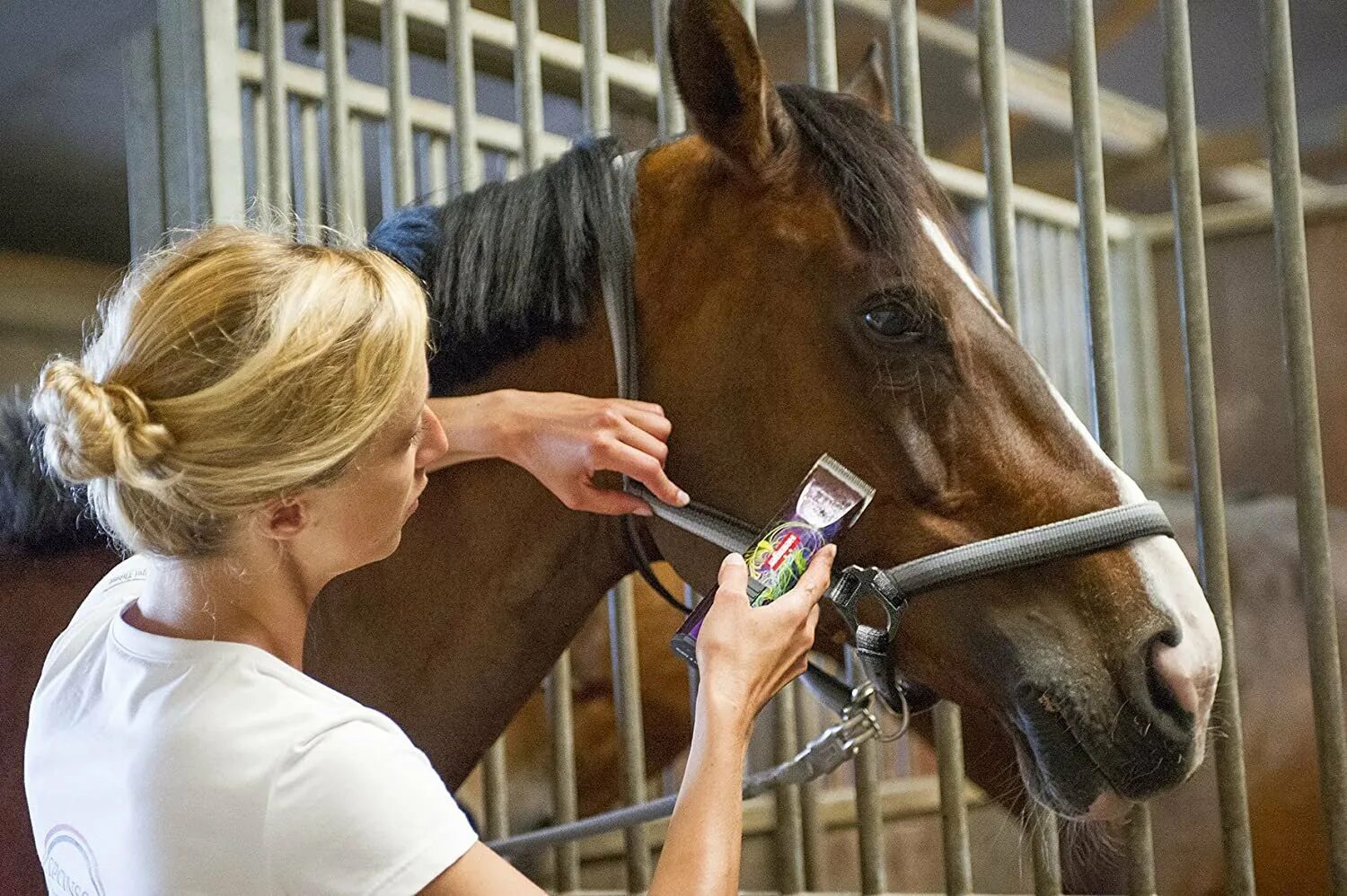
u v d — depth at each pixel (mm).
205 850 649
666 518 1107
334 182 1937
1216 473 1380
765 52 3510
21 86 3307
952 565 1038
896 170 1080
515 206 1175
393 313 713
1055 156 4395
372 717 693
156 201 2061
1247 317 3762
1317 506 1340
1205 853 2100
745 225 1092
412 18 2041
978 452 1057
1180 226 1391
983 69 1488
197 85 1961
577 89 2371
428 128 2201
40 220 4242
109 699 718
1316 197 3627
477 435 1088
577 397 1085
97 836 692
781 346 1066
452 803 683
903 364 1048
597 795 2512
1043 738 1021
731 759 769
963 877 1537
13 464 1220
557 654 1247
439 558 1184
